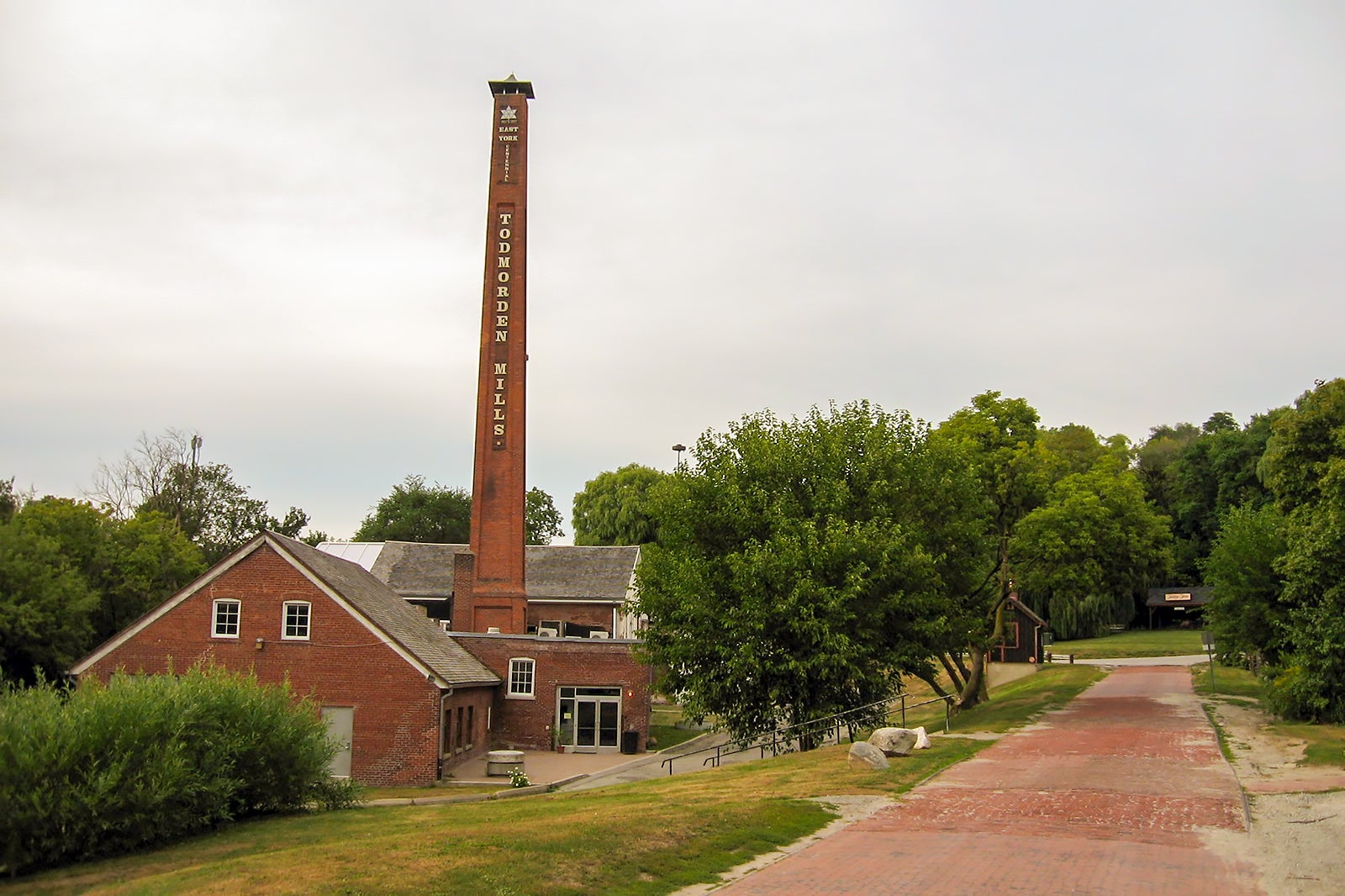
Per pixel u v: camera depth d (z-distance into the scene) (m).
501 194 56.72
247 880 12.67
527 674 47.78
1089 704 39.00
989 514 40.16
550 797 25.11
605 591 65.75
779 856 15.30
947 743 28.27
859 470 35.28
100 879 15.41
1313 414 31.64
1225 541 36.09
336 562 44.34
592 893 12.95
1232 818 17.53
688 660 34.69
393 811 22.97
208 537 87.00
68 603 44.78
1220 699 38.88
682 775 27.95
